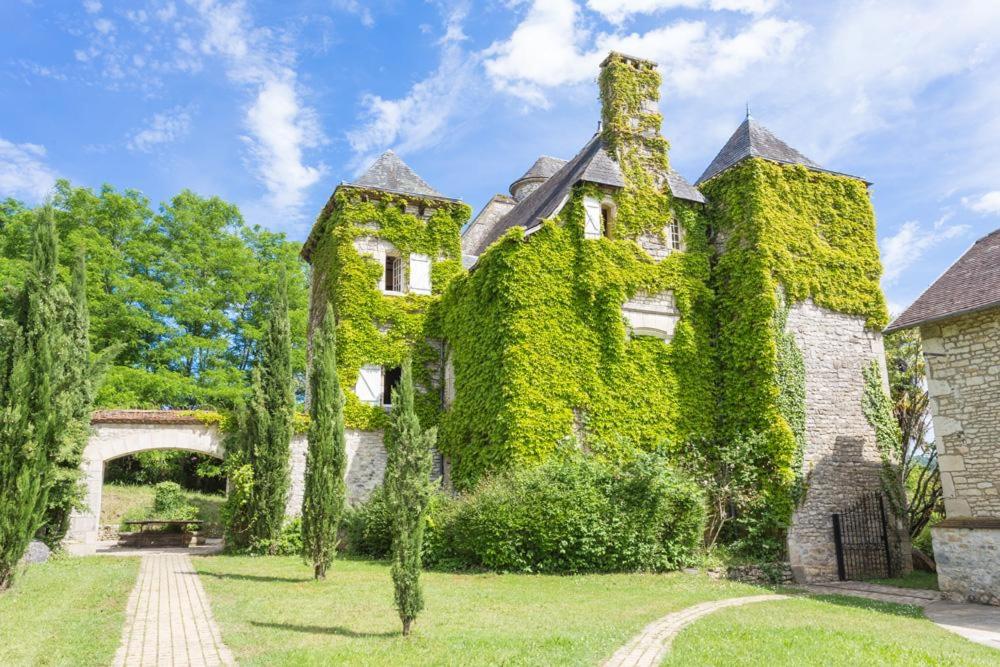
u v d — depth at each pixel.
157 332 30.19
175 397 29.94
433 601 10.96
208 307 32.56
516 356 17.34
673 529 16.06
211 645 7.78
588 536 14.91
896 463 18.61
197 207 34.22
